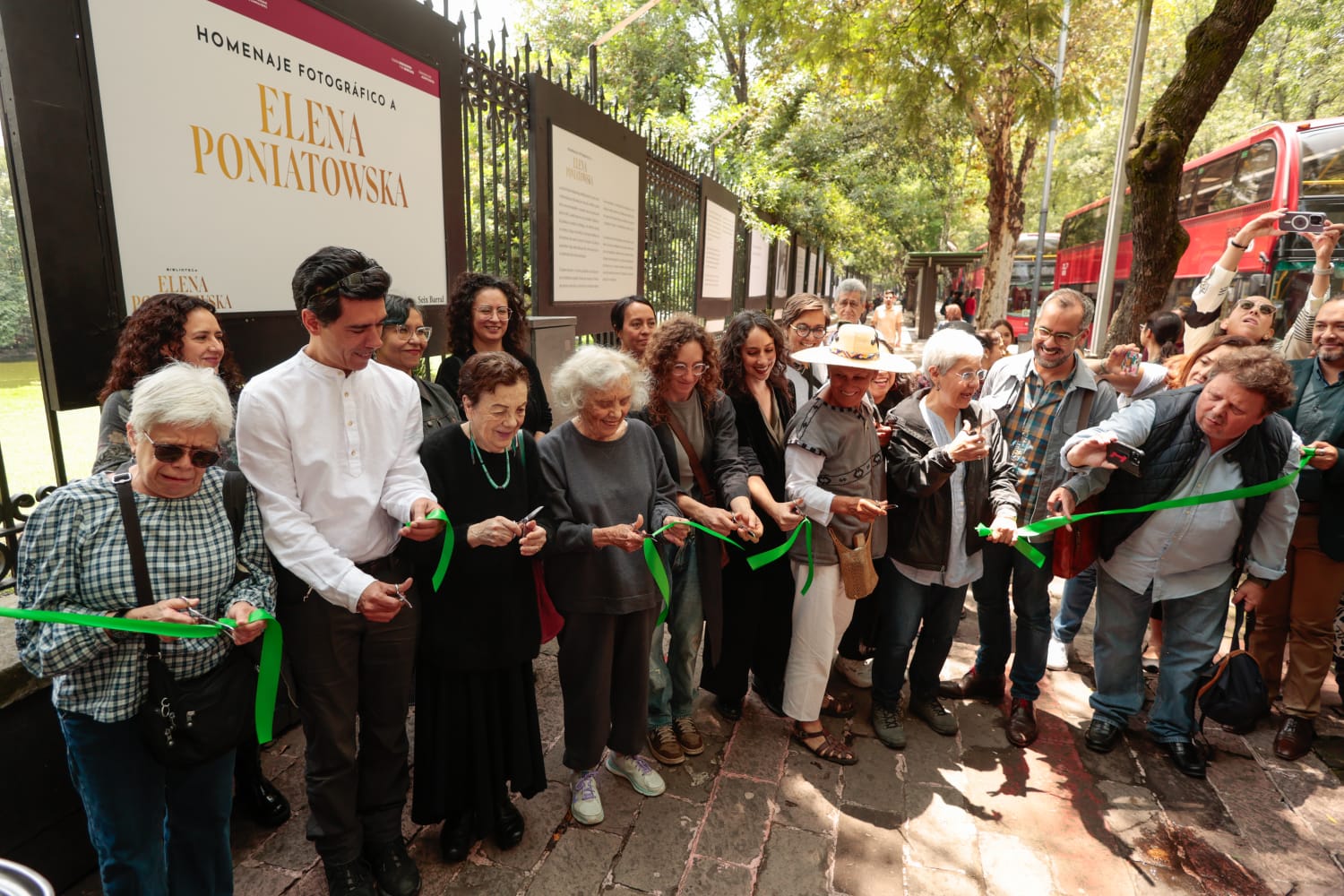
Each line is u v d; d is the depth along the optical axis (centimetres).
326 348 191
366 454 201
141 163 224
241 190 258
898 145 1723
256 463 187
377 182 325
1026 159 1727
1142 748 312
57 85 201
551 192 494
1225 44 548
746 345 295
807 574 283
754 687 350
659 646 284
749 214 1130
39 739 207
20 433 518
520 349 338
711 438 283
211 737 169
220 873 195
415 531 191
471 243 415
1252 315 372
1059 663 381
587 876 231
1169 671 301
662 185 761
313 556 186
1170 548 285
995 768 297
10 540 213
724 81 1644
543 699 335
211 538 172
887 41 775
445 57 367
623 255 629
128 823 171
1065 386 308
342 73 300
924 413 290
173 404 153
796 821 261
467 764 230
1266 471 270
